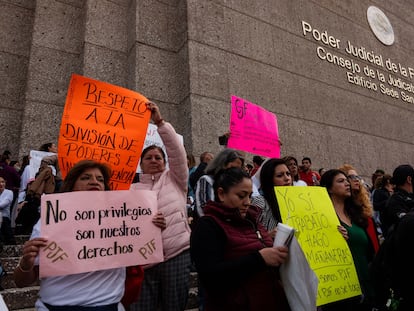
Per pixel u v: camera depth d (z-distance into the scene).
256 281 1.79
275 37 9.48
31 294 3.48
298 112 9.23
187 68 7.48
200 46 7.78
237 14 8.83
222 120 7.48
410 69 13.62
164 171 2.92
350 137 10.23
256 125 4.14
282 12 9.99
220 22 8.34
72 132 2.58
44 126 7.24
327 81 10.37
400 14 14.44
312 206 2.30
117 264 1.84
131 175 2.71
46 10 8.04
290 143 8.76
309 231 2.20
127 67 7.89
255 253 1.71
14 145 7.37
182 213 2.76
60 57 7.83
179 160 2.81
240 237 1.83
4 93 7.56
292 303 1.72
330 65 10.67
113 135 2.70
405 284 1.82
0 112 7.41
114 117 2.74
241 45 8.57
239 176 1.89
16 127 7.48
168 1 8.37
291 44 9.82
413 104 12.95
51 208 1.78
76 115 2.62
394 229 1.96
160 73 7.64
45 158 5.24
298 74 9.64
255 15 9.24
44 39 7.79
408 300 1.82
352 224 2.74
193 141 6.93
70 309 1.65
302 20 10.49
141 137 2.78
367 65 11.98
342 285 2.17
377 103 11.59
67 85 7.71
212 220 1.84
